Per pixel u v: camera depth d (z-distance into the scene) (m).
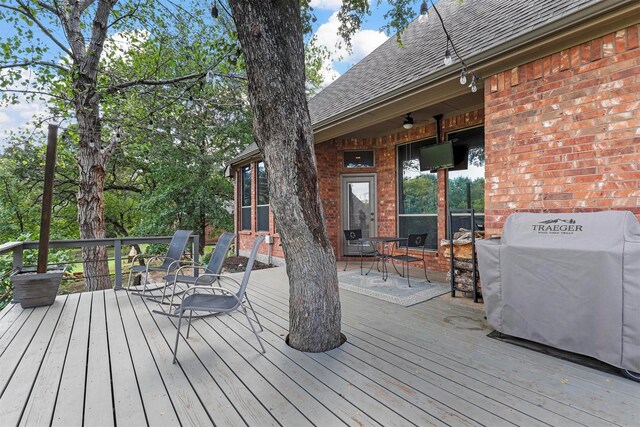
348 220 7.35
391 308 3.69
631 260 2.04
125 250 16.62
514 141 3.29
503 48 3.12
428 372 2.21
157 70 6.97
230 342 2.78
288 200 2.51
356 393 1.96
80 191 6.53
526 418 1.69
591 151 2.78
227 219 14.52
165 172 13.06
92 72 6.29
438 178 5.84
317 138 6.42
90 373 2.24
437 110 5.43
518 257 2.64
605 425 1.62
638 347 2.01
